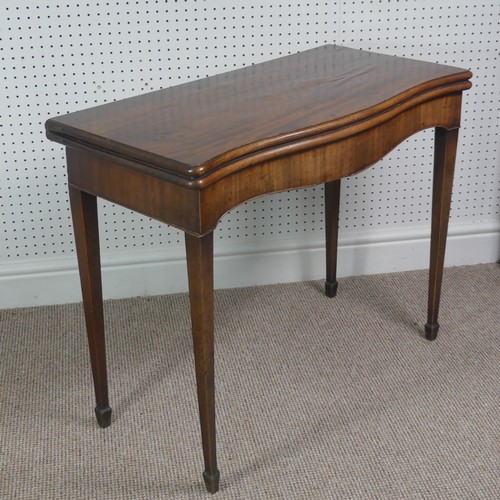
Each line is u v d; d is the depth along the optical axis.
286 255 2.83
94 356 2.04
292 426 2.12
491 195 2.89
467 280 2.85
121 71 2.50
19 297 2.72
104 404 2.11
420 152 2.76
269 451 2.03
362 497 1.87
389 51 2.63
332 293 2.75
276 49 2.57
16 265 2.68
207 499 1.87
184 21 2.47
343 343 2.49
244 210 2.73
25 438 2.10
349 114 1.77
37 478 1.96
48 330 2.60
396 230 2.87
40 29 2.40
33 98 2.48
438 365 2.37
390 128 1.95
